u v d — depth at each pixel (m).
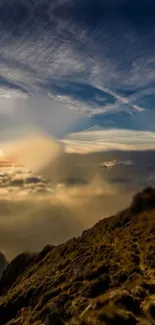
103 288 37.09
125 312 29.00
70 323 29.97
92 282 38.84
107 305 30.94
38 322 35.16
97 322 28.41
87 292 36.91
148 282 35.38
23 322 38.91
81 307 32.69
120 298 31.31
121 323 27.92
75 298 36.47
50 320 31.66
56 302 37.03
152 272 38.31
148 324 27.59
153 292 33.00
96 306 31.17
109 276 39.41
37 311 39.66
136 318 28.39
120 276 38.72
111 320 28.25
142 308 29.80
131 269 40.09
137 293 32.53
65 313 32.72
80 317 30.16
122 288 34.94
